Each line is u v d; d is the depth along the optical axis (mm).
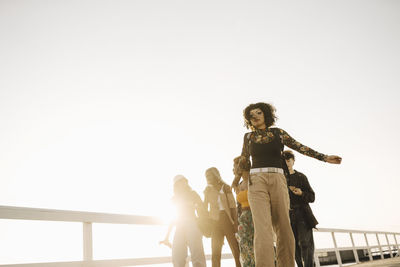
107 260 4379
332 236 10492
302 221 5359
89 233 4227
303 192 5371
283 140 3570
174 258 5004
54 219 3857
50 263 3787
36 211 3723
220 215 5422
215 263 5316
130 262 4684
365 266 8914
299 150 3512
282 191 3428
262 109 3684
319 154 3422
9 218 3467
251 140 3617
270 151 3508
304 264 5262
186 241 5066
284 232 3400
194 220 5129
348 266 10125
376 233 15320
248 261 4625
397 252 17609
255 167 3504
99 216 4379
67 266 3922
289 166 5594
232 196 5484
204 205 5414
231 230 5367
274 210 3441
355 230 12703
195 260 4961
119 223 4625
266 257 3225
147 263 4918
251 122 3705
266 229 3301
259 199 3398
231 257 6449
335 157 3340
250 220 4676
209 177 5652
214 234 5398
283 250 3404
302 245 5289
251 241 4648
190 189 5297
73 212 4086
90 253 4172
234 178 4055
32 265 3639
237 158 4855
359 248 12656
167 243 5305
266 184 3438
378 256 15172
